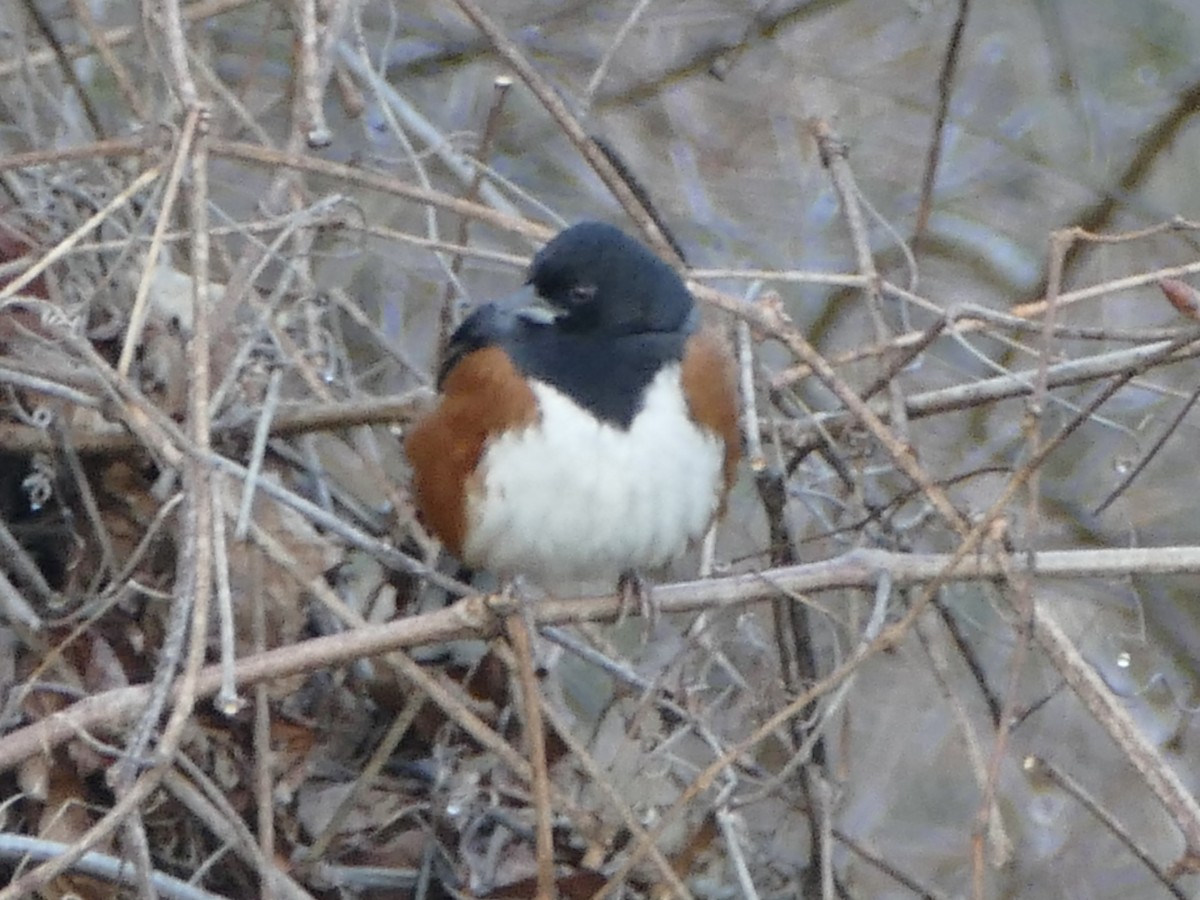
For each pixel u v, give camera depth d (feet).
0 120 29.58
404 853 25.40
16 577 24.67
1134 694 31.81
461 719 21.45
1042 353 20.59
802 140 42.14
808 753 22.58
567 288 24.16
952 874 35.94
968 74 43.62
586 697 29.43
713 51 41.83
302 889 23.52
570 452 23.94
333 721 25.77
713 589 22.75
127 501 25.04
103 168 26.66
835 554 28.84
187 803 22.35
